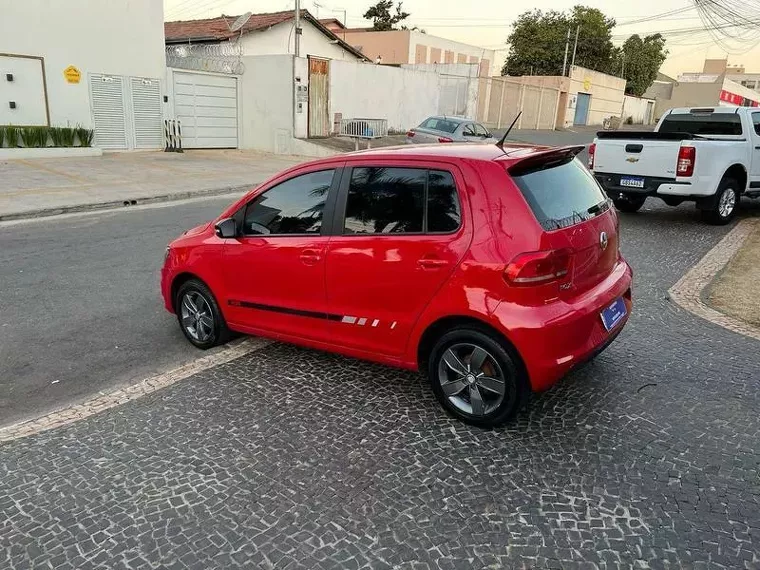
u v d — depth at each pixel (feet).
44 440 11.62
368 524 9.16
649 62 199.93
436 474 10.37
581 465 10.57
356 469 10.55
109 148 60.85
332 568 8.28
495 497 9.75
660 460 10.69
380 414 12.44
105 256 25.41
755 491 9.80
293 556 8.51
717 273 22.39
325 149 66.13
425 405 12.78
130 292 20.71
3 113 52.90
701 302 19.13
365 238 12.29
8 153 52.29
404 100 84.64
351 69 74.28
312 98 69.72
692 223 32.14
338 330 13.15
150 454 11.09
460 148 12.32
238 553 8.57
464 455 10.93
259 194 14.21
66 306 19.27
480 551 8.57
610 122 151.53
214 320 15.57
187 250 15.66
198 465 10.72
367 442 11.41
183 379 14.20
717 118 32.91
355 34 156.66
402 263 11.73
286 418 12.33
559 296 10.94
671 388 13.35
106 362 15.24
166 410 12.74
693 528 8.96
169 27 92.43
